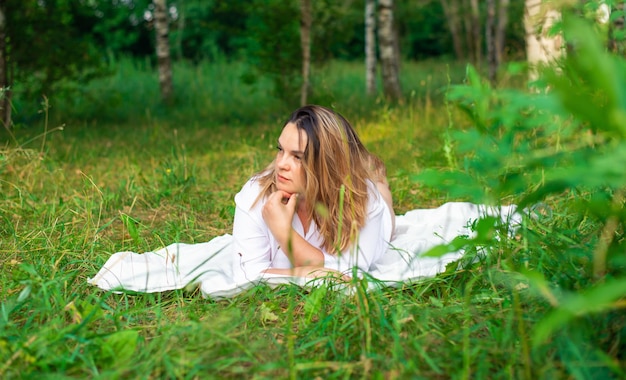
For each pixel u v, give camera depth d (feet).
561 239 9.58
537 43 23.49
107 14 78.79
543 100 5.14
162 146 26.66
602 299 4.65
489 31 46.93
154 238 13.55
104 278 10.28
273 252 10.72
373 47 44.78
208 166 21.56
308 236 10.64
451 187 5.95
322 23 37.93
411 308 8.70
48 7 34.42
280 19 35.65
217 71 55.93
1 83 29.04
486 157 6.33
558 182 5.92
